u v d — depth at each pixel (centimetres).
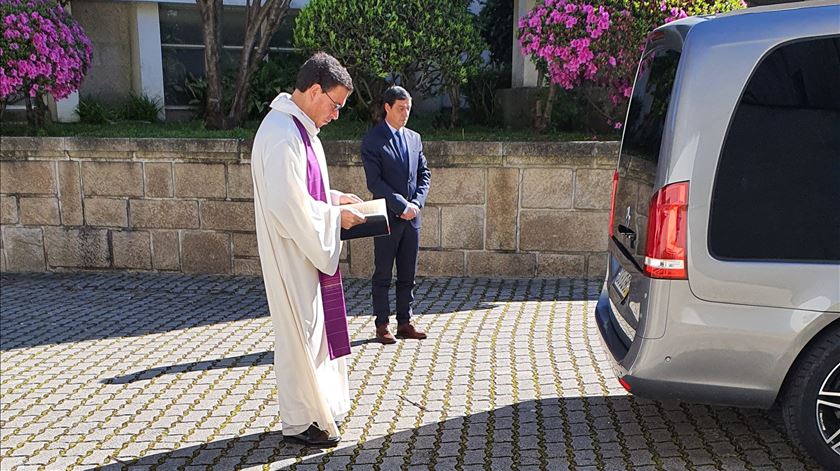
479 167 677
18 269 764
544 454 350
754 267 289
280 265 344
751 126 289
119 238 745
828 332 293
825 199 287
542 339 519
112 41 1112
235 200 721
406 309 527
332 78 339
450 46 718
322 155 360
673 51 317
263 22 948
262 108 1007
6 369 507
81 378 485
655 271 299
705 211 291
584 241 680
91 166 732
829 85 286
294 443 376
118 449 382
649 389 309
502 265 694
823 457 301
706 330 296
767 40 288
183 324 592
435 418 398
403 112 493
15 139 732
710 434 360
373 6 692
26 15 719
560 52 657
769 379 296
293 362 357
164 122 1053
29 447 390
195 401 440
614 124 707
